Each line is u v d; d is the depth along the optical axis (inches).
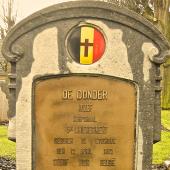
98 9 154.7
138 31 158.1
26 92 159.0
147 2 572.1
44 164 163.9
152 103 163.8
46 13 153.4
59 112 161.3
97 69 159.3
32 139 162.2
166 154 278.2
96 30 157.5
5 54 155.8
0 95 407.8
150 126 165.2
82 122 162.4
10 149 279.4
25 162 163.3
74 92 160.7
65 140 163.0
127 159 166.1
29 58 156.8
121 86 161.9
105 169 165.9
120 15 155.9
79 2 153.4
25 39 155.4
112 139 164.4
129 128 164.4
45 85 159.6
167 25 559.8
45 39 155.9
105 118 162.9
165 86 576.7
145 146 166.2
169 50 159.5
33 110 160.4
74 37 157.3
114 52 158.9
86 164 165.0
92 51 158.4
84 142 163.8
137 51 159.6
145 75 161.5
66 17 154.4
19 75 157.9
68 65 158.2
